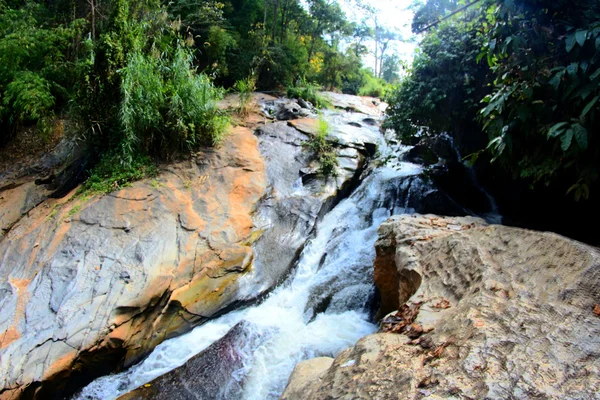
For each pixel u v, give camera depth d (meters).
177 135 6.22
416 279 3.30
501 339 1.79
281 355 3.89
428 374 1.72
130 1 7.47
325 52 17.23
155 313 4.28
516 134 3.44
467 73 5.30
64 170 6.18
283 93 12.24
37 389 3.40
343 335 4.20
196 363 3.86
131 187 5.55
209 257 4.91
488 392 1.49
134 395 3.53
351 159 7.53
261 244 5.37
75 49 7.62
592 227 4.35
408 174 7.11
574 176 3.54
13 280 4.21
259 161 6.89
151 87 5.86
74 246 4.56
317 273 5.38
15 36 6.88
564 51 3.08
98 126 5.80
